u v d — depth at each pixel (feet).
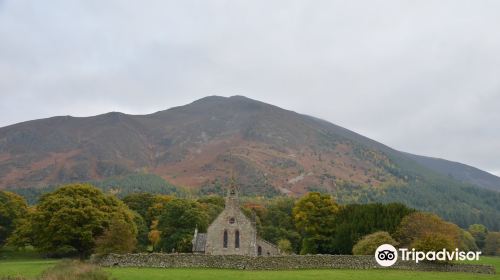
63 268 155.53
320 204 337.11
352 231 297.33
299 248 388.57
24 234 291.17
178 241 327.06
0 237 322.34
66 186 287.69
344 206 349.20
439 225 282.15
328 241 329.52
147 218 409.08
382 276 180.65
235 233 266.98
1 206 323.57
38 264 228.84
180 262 207.10
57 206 268.21
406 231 278.26
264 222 435.94
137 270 189.98
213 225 269.64
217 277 168.25
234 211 270.26
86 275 146.41
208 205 440.45
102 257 210.59
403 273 194.59
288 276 174.40
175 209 338.13
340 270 202.69
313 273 187.32
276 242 376.68
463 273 205.16
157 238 353.51
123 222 245.04
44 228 265.34
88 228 264.93
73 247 266.98
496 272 220.84
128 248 233.55
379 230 286.87
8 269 198.49
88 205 272.72
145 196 433.07
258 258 204.64
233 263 204.44
